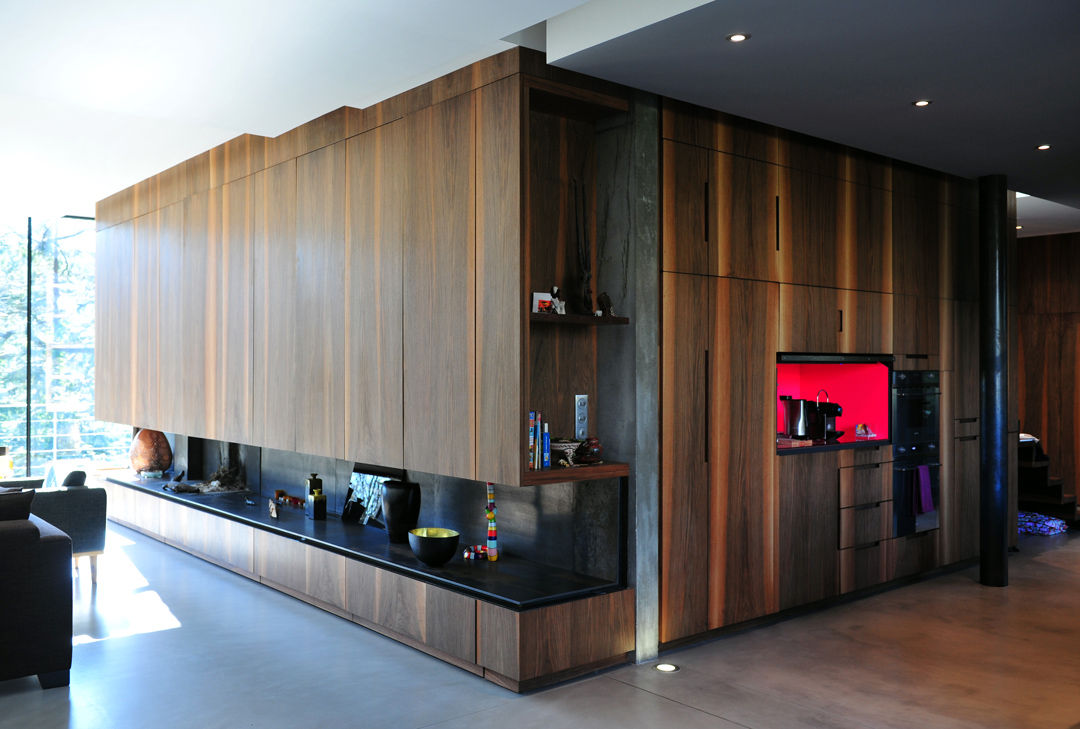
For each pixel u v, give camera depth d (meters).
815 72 3.95
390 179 4.74
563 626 3.96
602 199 4.45
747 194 4.82
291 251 5.61
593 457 4.31
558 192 4.35
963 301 6.31
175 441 8.43
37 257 8.80
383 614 4.63
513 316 3.94
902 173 5.80
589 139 4.47
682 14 3.30
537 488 4.71
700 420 4.58
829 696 3.81
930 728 3.47
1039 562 6.61
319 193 5.34
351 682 3.98
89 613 5.10
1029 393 9.30
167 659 4.30
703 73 3.98
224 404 6.35
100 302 8.39
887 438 5.68
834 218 5.32
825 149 5.27
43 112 5.20
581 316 4.13
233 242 6.23
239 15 3.35
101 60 3.85
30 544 3.87
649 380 4.32
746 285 4.81
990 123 4.73
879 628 4.86
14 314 8.71
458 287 4.27
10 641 3.82
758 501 4.86
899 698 3.79
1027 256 9.33
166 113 4.68
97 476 8.55
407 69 3.96
